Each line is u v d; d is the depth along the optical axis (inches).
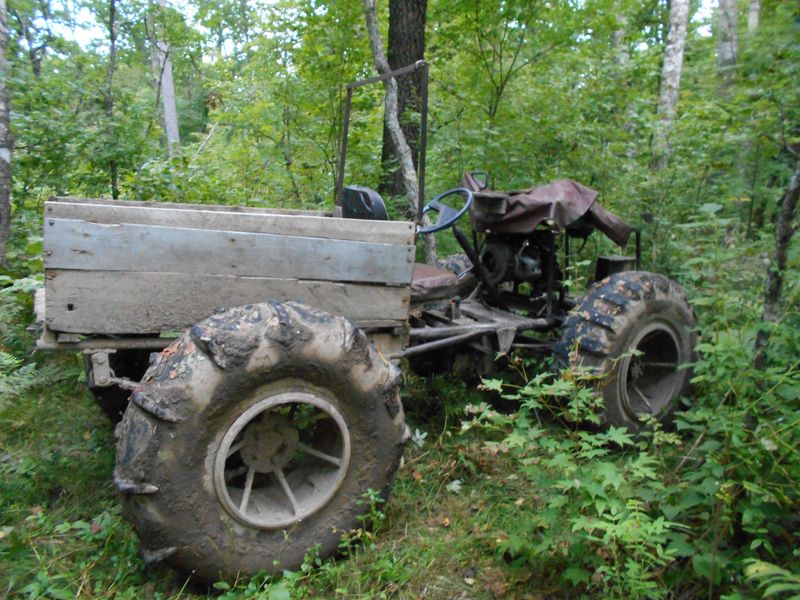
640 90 309.7
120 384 93.3
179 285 93.1
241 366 84.5
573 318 138.3
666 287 141.0
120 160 232.8
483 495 117.5
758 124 164.7
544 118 247.3
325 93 270.1
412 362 165.0
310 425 108.8
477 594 91.0
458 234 152.3
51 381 135.9
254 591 85.5
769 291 98.2
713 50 358.3
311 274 100.5
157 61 565.3
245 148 291.0
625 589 86.4
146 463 80.4
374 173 251.3
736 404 94.6
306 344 89.0
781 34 129.3
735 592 80.7
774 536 92.2
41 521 99.0
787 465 89.4
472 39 271.9
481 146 242.5
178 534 82.7
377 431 96.6
